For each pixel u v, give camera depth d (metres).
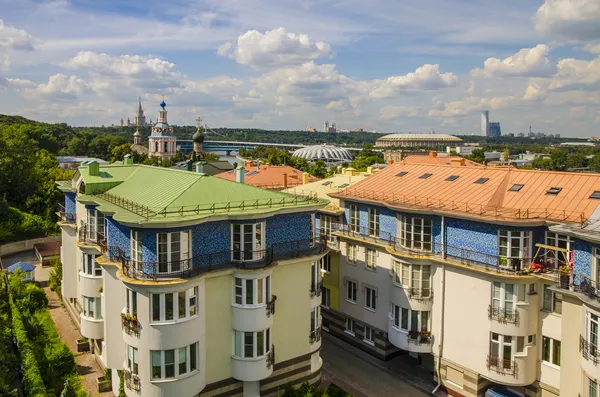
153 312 30.20
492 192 39.25
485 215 35.41
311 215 37.88
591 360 27.06
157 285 29.52
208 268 32.06
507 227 34.38
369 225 45.78
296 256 35.44
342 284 48.81
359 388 40.00
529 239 34.31
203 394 32.62
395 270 41.56
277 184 77.56
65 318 53.75
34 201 97.25
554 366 33.72
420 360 44.03
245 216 32.56
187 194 34.28
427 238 40.31
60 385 38.66
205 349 32.28
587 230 27.62
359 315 46.91
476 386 36.59
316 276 38.06
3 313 52.84
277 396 35.59
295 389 34.94
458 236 37.78
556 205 35.06
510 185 39.81
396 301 41.50
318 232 51.94
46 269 73.81
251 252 33.41
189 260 31.20
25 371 37.94
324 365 43.84
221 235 33.09
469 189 41.12
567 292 28.97
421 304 39.91
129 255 33.81
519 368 34.25
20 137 104.38
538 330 34.50
